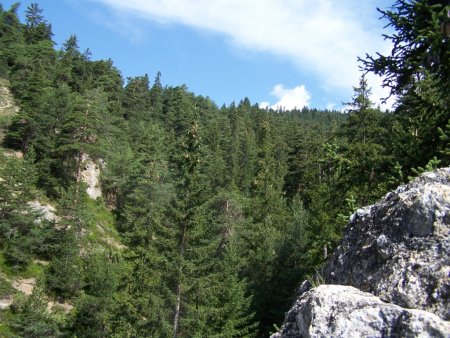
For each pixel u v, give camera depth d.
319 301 4.37
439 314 3.85
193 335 21.22
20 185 42.09
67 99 59.78
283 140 98.44
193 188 24.67
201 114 115.19
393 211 5.05
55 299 37.78
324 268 5.86
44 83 65.69
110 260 38.25
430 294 4.03
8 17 105.44
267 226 38.44
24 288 37.59
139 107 100.31
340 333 3.94
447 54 7.51
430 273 4.17
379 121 21.02
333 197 11.51
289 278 31.50
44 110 56.91
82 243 43.66
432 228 4.50
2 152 54.19
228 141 95.19
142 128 81.62
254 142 100.12
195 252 23.61
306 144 71.38
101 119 59.38
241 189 73.88
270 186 51.16
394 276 4.42
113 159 61.75
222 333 22.20
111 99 93.19
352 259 5.25
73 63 92.31
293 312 5.02
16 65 88.69
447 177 5.05
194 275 23.25
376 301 4.09
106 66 101.12
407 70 8.41
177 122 100.94
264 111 148.75
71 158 53.62
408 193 5.04
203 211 24.45
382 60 8.55
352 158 11.32
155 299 21.81
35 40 109.50
